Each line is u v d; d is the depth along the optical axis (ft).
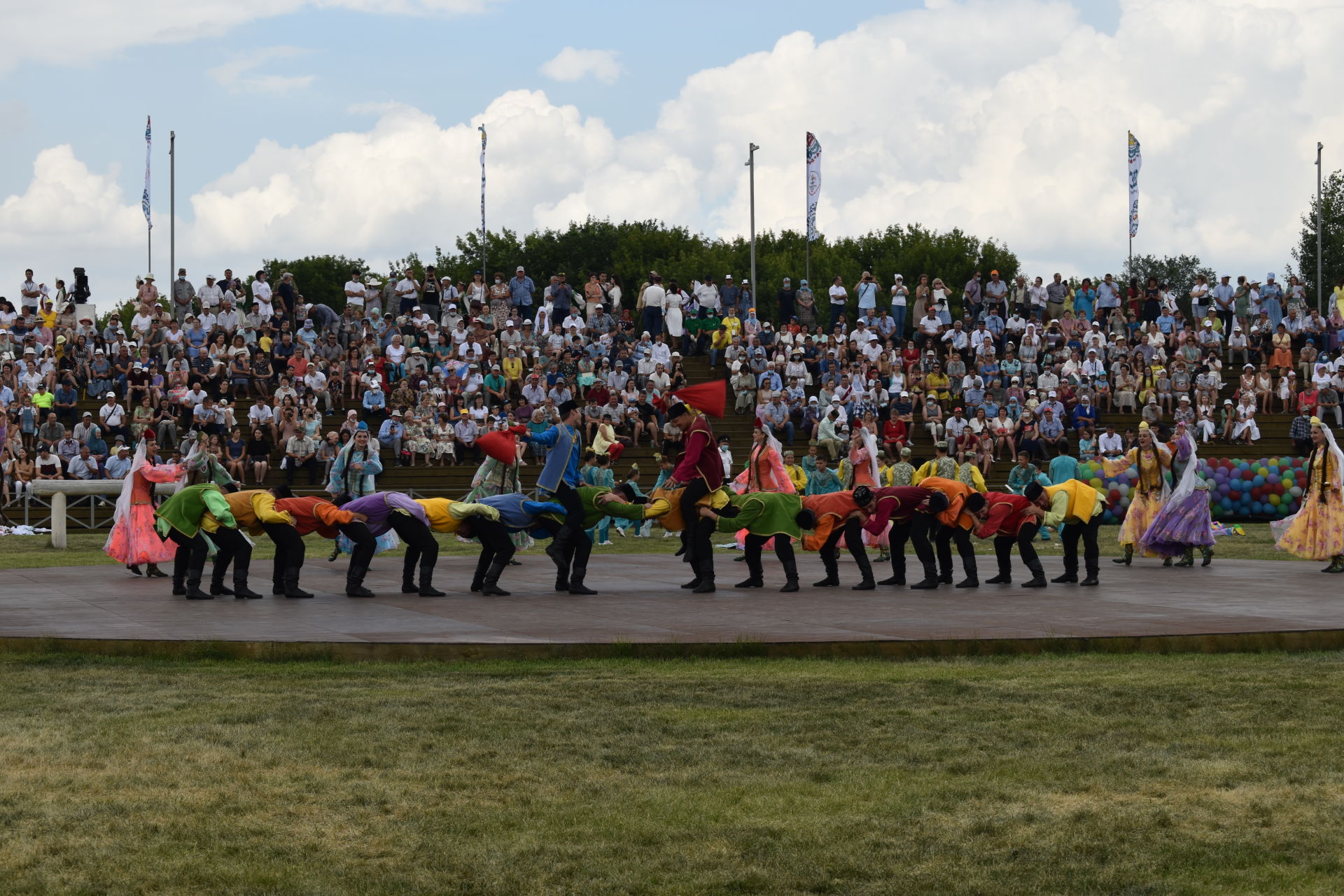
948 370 102.58
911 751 21.35
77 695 25.79
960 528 43.57
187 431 89.56
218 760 20.93
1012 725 23.03
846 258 233.14
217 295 100.94
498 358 99.55
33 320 99.14
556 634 31.60
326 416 93.86
